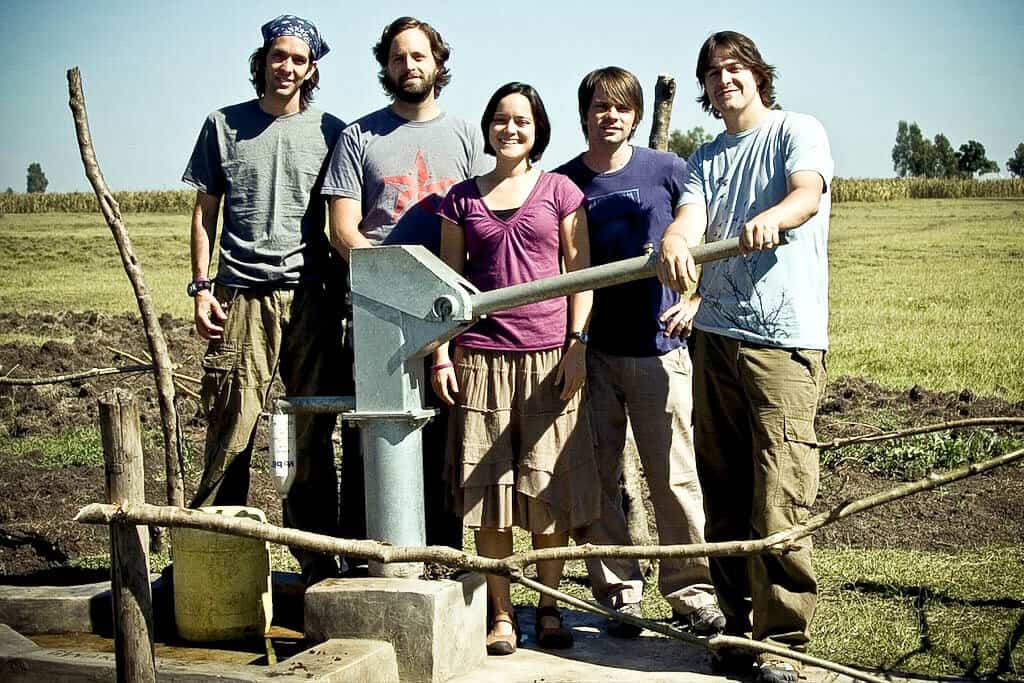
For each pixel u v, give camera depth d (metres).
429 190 4.91
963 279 17.38
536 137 4.57
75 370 11.58
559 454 4.40
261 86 5.18
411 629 4.00
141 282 5.46
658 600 5.34
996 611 5.04
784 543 3.30
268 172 5.04
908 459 8.04
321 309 5.11
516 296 3.97
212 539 4.40
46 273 19.80
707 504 4.59
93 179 5.35
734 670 4.30
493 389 4.41
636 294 4.79
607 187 4.93
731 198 4.35
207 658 4.28
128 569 3.41
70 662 4.00
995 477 7.64
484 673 4.25
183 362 11.84
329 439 5.12
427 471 4.91
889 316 14.86
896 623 4.89
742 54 4.30
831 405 9.75
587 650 4.61
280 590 4.90
